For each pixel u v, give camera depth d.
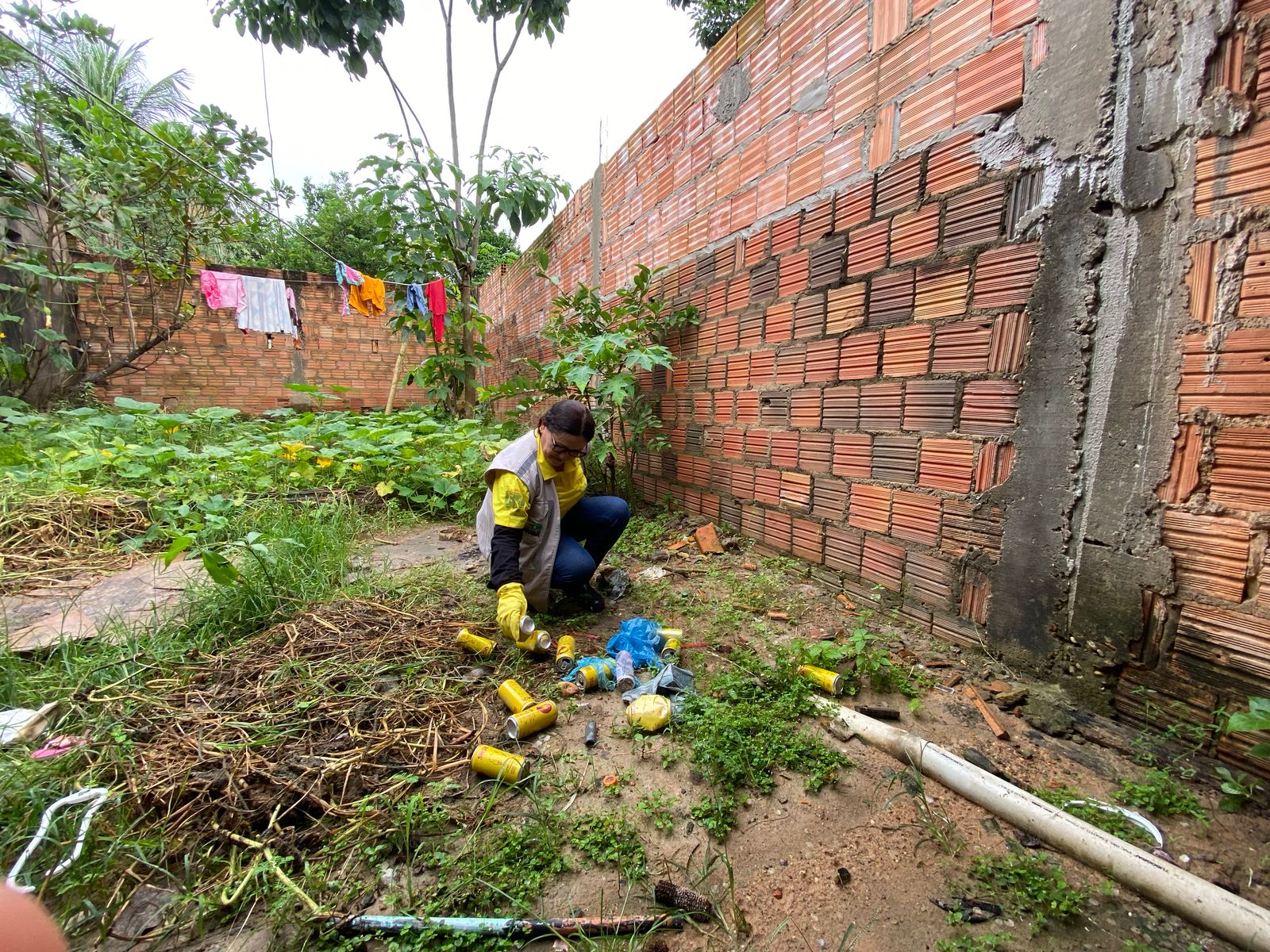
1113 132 1.41
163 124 6.09
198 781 1.30
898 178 2.05
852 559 2.37
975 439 1.82
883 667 1.75
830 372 2.43
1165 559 1.37
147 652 1.84
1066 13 1.50
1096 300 1.47
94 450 3.89
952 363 1.88
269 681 1.72
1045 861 1.14
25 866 1.09
